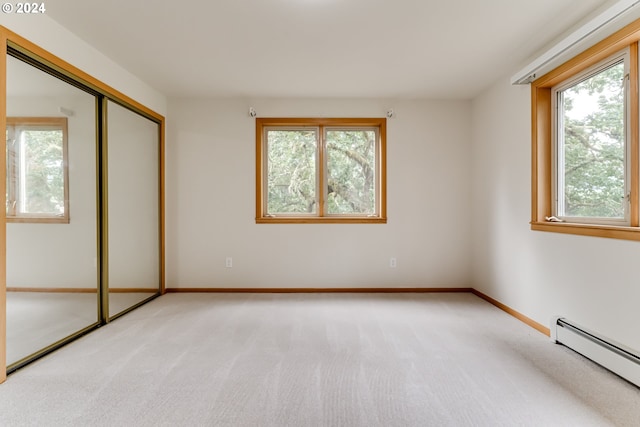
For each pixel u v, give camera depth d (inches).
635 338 79.7
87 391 75.8
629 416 66.9
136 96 138.8
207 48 113.4
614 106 91.1
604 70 94.0
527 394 74.7
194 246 167.3
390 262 168.1
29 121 90.7
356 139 170.1
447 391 76.0
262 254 167.3
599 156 96.3
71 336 105.3
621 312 83.4
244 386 78.2
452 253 168.7
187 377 82.2
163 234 163.3
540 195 114.7
